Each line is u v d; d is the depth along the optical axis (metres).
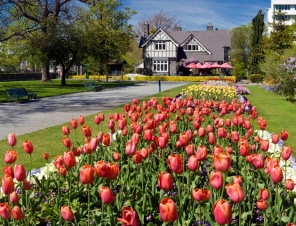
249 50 79.12
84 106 18.58
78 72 67.94
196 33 64.94
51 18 35.41
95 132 10.76
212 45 62.69
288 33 45.34
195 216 3.34
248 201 3.60
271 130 11.55
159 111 6.86
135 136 3.92
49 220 3.56
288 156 3.67
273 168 2.92
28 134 10.54
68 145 4.17
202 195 2.75
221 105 8.03
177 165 2.89
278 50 44.47
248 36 80.06
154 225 3.23
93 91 30.36
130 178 4.30
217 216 2.15
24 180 3.23
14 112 16.08
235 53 81.31
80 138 9.97
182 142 3.88
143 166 4.21
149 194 3.70
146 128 5.11
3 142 9.43
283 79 23.03
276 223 3.41
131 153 3.67
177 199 3.53
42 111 16.44
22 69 76.69
